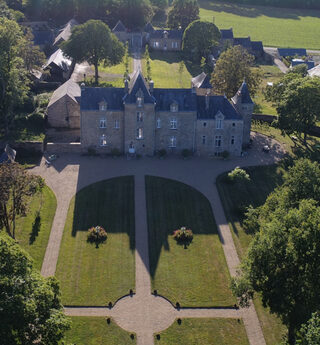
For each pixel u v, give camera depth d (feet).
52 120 411.34
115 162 358.84
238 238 277.64
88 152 367.25
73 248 262.88
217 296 232.12
